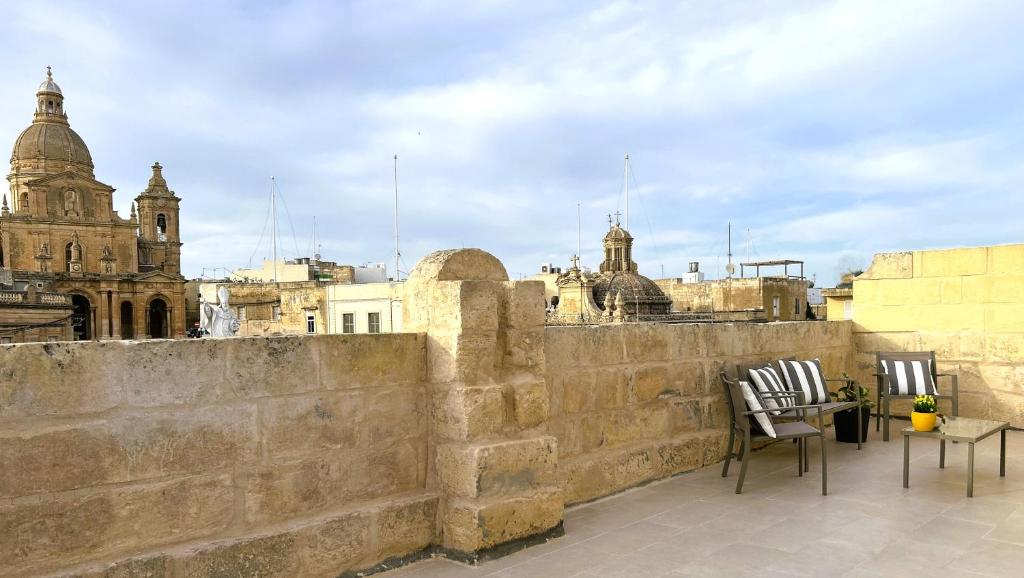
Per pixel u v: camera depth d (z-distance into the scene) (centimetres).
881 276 981
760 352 806
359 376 436
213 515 370
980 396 895
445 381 460
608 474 600
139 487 345
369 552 429
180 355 359
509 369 486
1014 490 593
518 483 469
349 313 5478
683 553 456
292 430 402
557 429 561
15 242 7206
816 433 598
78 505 327
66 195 7538
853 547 461
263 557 382
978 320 898
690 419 699
